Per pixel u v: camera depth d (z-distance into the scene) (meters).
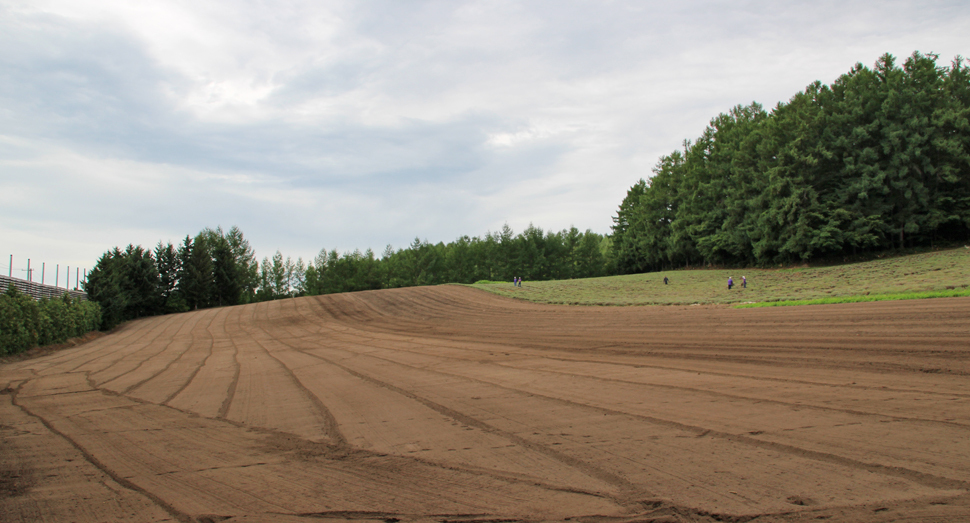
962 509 3.37
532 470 4.70
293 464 5.29
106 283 48.06
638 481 4.25
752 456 4.79
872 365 9.73
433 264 106.31
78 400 11.19
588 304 35.44
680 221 77.94
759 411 6.69
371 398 9.43
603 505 3.76
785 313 19.36
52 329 32.25
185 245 72.19
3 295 27.45
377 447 5.84
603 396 8.38
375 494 4.24
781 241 58.38
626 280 59.66
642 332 18.97
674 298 33.66
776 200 58.28
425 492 4.23
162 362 20.83
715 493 3.89
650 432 5.89
